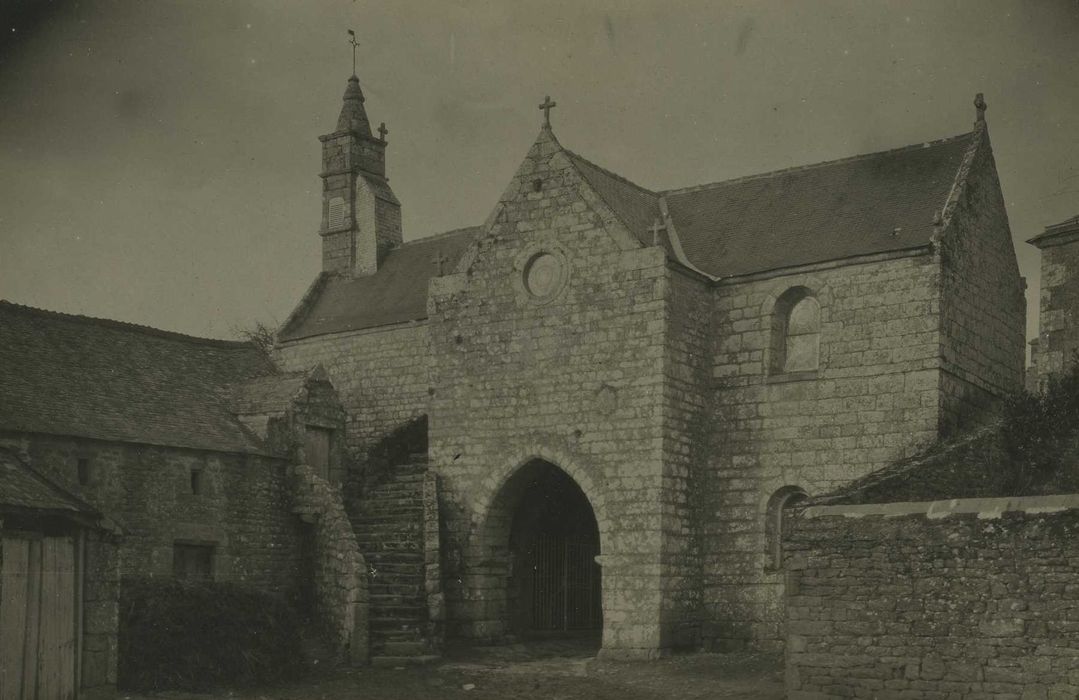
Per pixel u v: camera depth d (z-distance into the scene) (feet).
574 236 88.53
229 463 87.61
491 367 91.04
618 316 85.76
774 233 90.17
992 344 86.79
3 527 57.82
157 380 92.22
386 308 117.29
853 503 65.21
